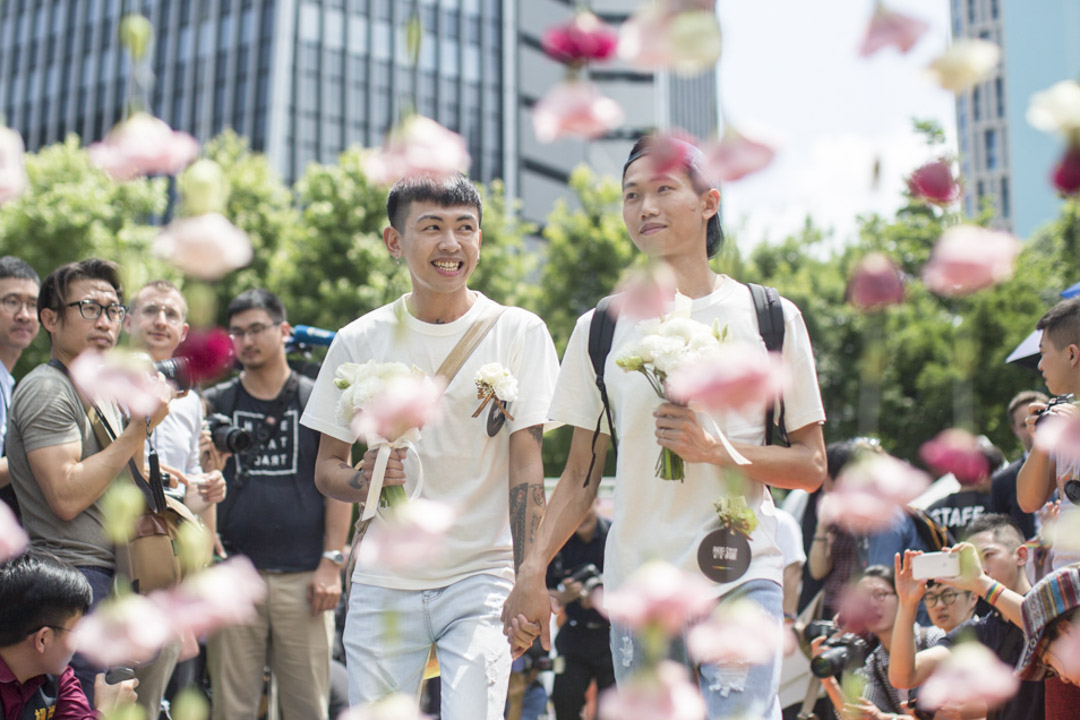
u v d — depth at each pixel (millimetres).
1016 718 3320
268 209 23297
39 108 47281
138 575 3316
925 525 4812
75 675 3262
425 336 3283
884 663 4082
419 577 3148
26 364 19266
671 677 1718
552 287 23047
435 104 45281
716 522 2734
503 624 2994
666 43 1465
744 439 2828
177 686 4410
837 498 2062
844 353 20297
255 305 4910
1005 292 12859
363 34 44188
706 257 2947
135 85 1797
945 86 1562
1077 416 2062
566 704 5957
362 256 20953
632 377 2830
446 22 46094
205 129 43125
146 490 3418
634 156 2920
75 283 3453
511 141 47062
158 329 4324
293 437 4844
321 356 5973
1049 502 3471
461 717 3002
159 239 1743
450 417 3203
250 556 4688
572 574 6199
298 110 42281
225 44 43469
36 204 19984
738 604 2061
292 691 4672
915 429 15383
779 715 2686
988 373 14133
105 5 46531
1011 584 3828
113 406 3475
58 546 3279
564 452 20891
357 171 21734
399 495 3004
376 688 3109
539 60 50344
